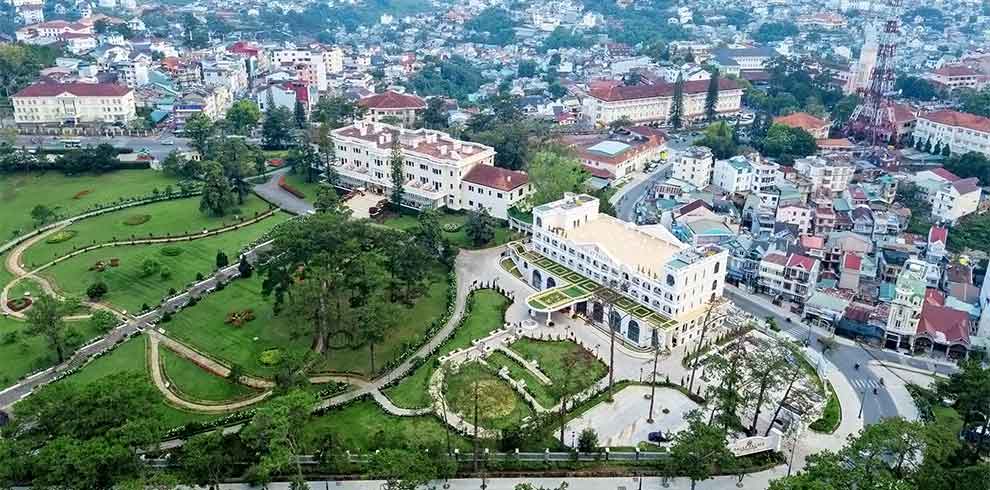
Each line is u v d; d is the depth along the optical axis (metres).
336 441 145.50
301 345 184.12
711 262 196.75
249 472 136.12
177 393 166.00
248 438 128.88
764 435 156.88
